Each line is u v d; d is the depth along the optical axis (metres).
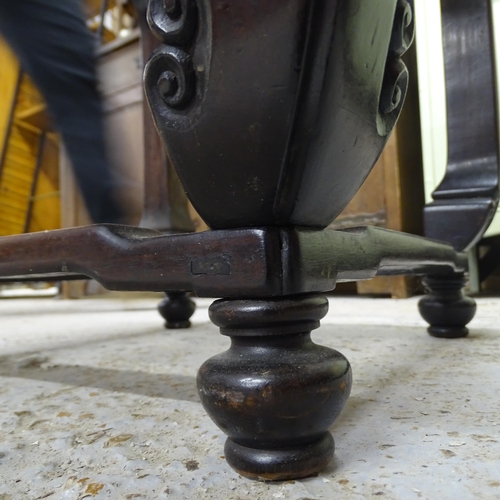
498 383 0.31
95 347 0.52
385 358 0.39
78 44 0.89
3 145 1.57
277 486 0.18
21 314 0.98
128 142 1.09
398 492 0.17
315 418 0.17
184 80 0.17
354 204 0.97
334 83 0.16
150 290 0.20
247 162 0.17
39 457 0.22
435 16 0.93
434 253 0.35
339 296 1.08
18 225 1.66
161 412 0.28
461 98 0.46
